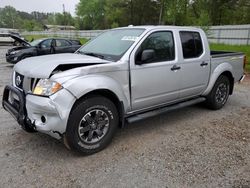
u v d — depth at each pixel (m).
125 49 3.73
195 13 29.92
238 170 3.06
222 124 4.58
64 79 3.02
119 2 49.84
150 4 46.09
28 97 3.14
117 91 3.47
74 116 3.13
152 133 4.13
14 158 3.25
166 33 4.20
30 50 11.52
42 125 3.04
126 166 3.12
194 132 4.19
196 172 3.00
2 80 8.38
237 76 5.83
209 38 21.50
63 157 3.32
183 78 4.43
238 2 36.72
